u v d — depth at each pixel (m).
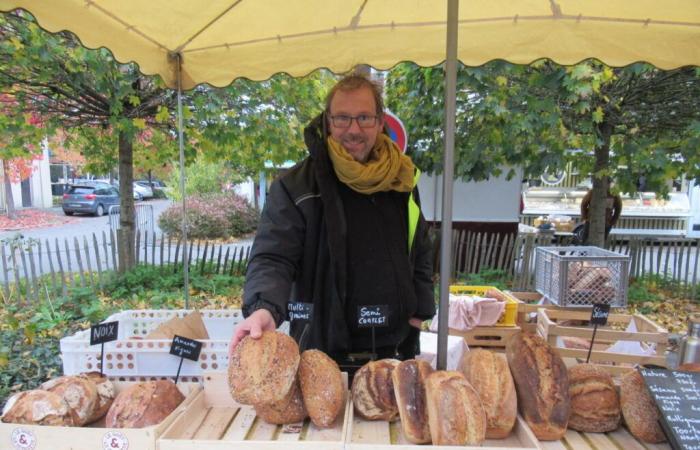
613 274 2.72
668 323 5.36
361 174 1.55
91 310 5.36
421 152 6.36
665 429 1.04
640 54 2.33
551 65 4.97
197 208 12.84
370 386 1.13
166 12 2.17
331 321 1.64
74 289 6.07
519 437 1.06
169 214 12.75
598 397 1.13
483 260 7.05
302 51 2.62
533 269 6.55
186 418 1.11
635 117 5.66
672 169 5.34
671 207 11.30
